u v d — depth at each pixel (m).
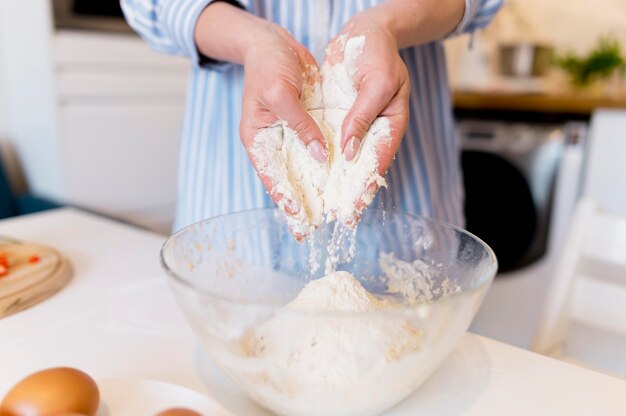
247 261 0.56
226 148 0.77
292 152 0.50
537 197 1.84
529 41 2.26
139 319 0.58
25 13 1.65
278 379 0.39
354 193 0.49
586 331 1.02
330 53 0.54
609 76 2.08
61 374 0.38
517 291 1.93
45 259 0.70
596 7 2.10
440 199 0.85
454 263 0.52
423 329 0.38
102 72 1.74
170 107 1.97
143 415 0.39
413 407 0.44
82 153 1.74
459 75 2.44
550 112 1.79
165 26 0.66
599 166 1.72
